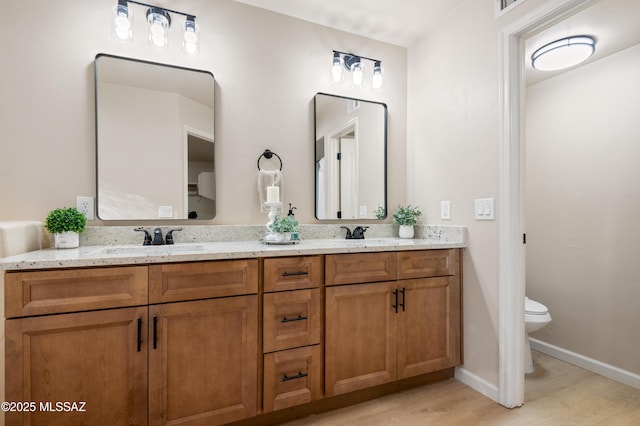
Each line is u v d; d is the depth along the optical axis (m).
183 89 1.86
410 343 1.81
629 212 2.03
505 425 1.55
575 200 2.32
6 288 1.09
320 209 2.21
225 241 1.91
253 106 2.03
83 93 1.68
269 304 1.47
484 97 1.86
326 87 2.24
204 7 1.92
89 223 1.68
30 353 1.12
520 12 1.66
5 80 1.55
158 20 1.72
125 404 1.24
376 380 1.71
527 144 2.67
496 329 1.76
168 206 1.82
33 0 1.60
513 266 1.70
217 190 1.93
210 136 1.92
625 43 2.04
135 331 1.25
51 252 1.39
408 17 2.14
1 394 1.16
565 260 2.37
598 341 2.15
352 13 2.11
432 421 1.58
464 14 2.00
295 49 2.15
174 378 1.31
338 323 1.62
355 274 1.66
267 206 2.01
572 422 1.58
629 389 1.91
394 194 2.46
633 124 2.03
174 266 1.30
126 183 1.74
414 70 2.44
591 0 1.40
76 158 1.66
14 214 1.55
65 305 1.16
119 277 1.22
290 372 1.52
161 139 1.81
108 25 1.72
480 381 1.85
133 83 1.76
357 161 2.33
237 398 1.41
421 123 2.36
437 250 1.89
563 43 2.02
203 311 1.35
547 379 2.04
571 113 2.37
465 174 1.98
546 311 2.10
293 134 2.13
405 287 1.79
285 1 1.99
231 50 1.98
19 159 1.56
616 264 2.08
